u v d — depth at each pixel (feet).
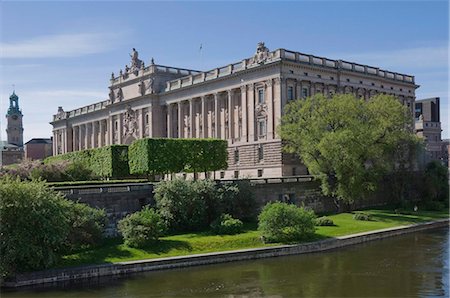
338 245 186.50
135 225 166.30
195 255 159.43
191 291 127.44
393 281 134.72
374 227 215.10
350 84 345.51
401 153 284.00
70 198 172.24
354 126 243.81
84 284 137.28
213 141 271.69
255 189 227.81
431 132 529.45
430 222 237.25
